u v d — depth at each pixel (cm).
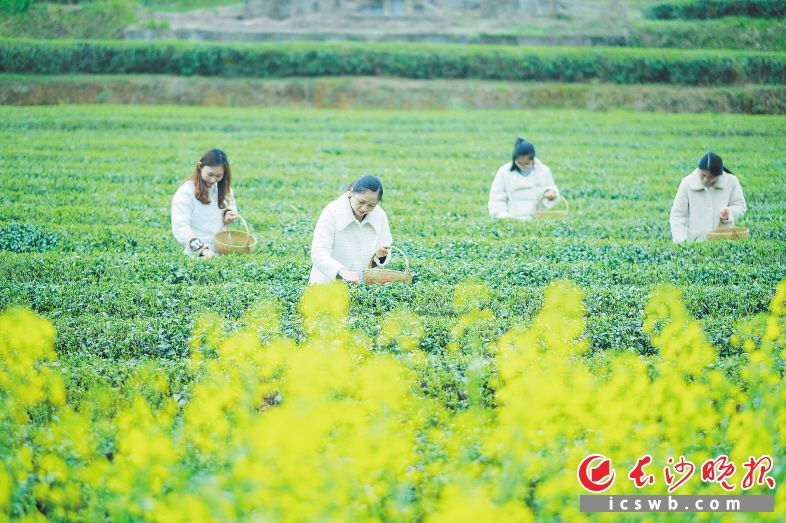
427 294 1151
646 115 3409
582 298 1140
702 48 4112
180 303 1132
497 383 782
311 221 1681
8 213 1666
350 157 2592
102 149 2553
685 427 716
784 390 746
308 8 5012
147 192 1980
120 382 880
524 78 3891
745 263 1377
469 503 539
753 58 3709
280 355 797
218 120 3184
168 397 848
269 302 1037
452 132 3069
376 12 5034
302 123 3203
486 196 2038
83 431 689
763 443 695
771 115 3447
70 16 4341
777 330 911
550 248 1446
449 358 943
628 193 2072
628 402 711
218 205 1330
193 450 681
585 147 2762
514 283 1277
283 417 600
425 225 1653
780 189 2070
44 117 3050
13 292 1141
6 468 648
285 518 570
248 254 1346
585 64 3831
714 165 1435
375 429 617
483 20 4800
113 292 1166
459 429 716
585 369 840
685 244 1448
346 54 3919
